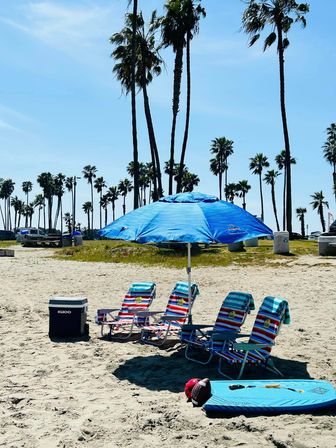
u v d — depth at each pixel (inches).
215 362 309.3
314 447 175.2
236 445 182.1
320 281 690.8
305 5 1395.2
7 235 2783.0
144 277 780.6
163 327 359.3
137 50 1585.9
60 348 344.2
